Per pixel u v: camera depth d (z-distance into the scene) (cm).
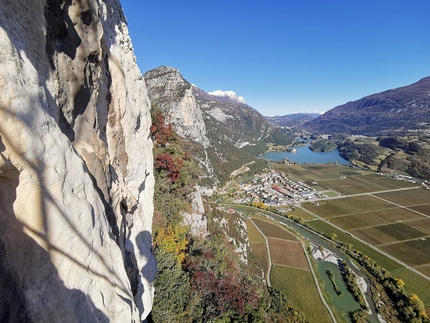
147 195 1298
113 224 701
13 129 316
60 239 383
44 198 358
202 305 1819
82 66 597
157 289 1602
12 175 322
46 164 365
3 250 307
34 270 343
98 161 600
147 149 1336
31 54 400
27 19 399
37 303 336
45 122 372
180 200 2752
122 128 950
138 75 1223
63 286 381
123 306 532
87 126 623
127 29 1113
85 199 455
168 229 2283
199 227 2947
